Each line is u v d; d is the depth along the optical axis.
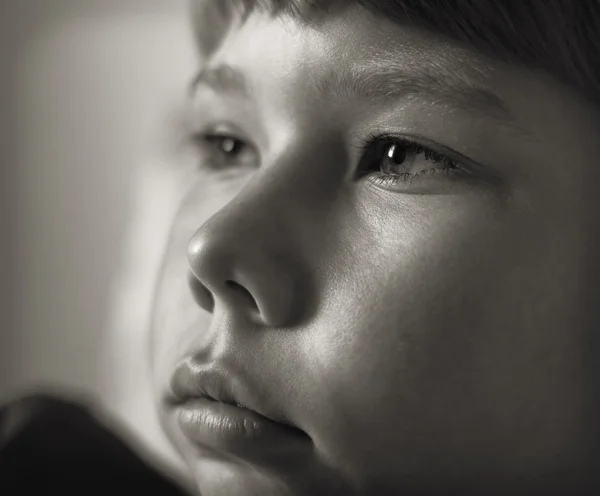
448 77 0.28
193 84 0.39
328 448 0.28
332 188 0.30
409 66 0.28
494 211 0.28
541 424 0.28
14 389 1.15
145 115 1.16
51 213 1.20
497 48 0.27
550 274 0.28
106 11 1.18
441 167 0.29
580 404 0.28
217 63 0.34
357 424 0.27
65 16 1.18
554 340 0.28
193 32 0.42
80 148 1.19
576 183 0.28
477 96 0.27
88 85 1.18
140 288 0.79
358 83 0.29
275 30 0.31
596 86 0.28
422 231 0.28
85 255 1.20
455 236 0.28
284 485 0.28
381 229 0.28
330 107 0.29
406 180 0.29
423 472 0.28
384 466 0.28
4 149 1.18
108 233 1.19
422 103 0.28
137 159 1.14
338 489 0.28
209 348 0.29
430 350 0.27
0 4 1.17
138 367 0.74
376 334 0.27
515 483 0.29
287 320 0.28
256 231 0.28
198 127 0.38
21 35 1.18
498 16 0.27
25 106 1.18
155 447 0.60
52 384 1.18
